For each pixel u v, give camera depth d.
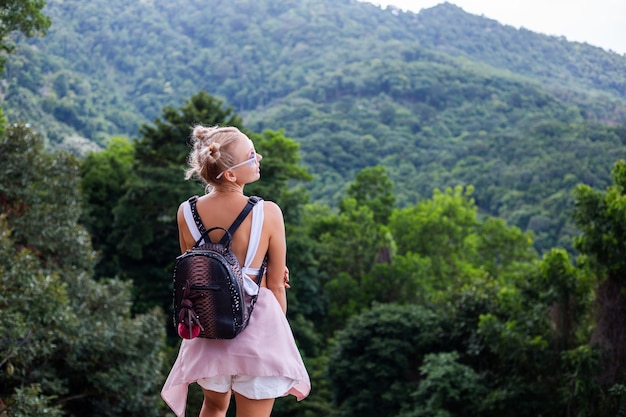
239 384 3.18
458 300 26.83
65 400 14.42
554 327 20.56
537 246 68.25
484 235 52.34
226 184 3.20
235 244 3.14
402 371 26.89
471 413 22.31
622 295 18.89
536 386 20.77
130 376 15.30
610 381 18.52
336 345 29.00
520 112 142.25
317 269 43.12
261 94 184.38
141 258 35.59
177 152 33.62
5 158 14.99
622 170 20.34
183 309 2.96
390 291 40.84
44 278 12.83
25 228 14.95
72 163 16.61
